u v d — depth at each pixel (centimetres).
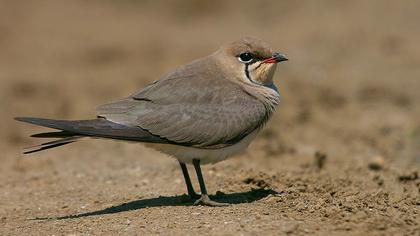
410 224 1017
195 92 1132
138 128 1098
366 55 2488
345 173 1438
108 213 1141
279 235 975
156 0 3303
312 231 988
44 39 2847
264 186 1280
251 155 1616
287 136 1806
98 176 1458
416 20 2758
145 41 2805
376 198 1158
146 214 1104
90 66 2558
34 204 1261
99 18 3117
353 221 1014
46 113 2073
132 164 1573
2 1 3189
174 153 1134
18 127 1994
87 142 1822
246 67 1169
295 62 2459
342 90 2172
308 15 2969
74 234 1034
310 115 1972
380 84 2203
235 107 1132
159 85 1140
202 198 1130
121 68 2505
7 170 1555
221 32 2878
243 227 1010
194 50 2627
